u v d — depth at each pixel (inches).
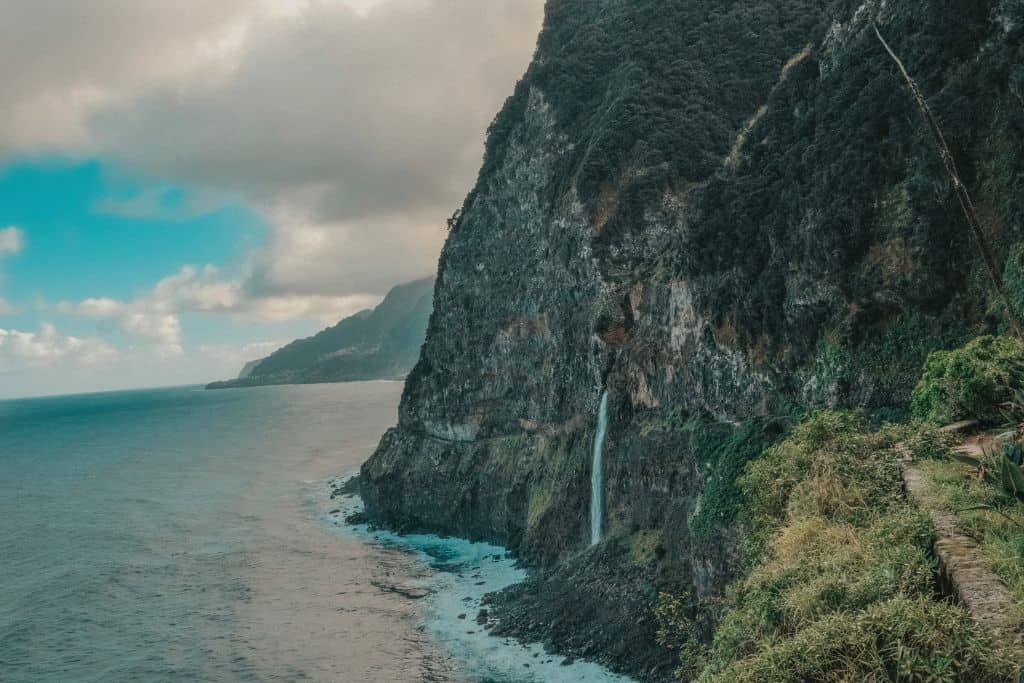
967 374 837.2
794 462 875.4
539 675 1510.8
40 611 2102.6
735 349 1638.8
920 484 641.6
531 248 2778.1
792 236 1526.8
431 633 1801.2
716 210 1829.5
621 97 2603.3
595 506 2158.0
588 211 2412.6
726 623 649.6
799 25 2765.7
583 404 2341.3
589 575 1831.9
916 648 384.2
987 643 362.9
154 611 2078.0
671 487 1758.1
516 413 2770.7
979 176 1232.8
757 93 2628.0
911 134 1341.0
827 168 1476.4
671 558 1664.6
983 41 1280.8
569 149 2738.7
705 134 2481.5
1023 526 470.3
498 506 2642.7
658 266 2127.2
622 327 2206.0
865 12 1665.8
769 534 825.5
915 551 494.3
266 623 1948.8
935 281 1245.1
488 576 2240.4
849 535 613.9
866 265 1347.2
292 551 2672.2
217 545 2785.4
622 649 1533.0
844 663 402.6
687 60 2733.8
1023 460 581.0
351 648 1744.6
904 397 1244.5
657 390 1947.6
